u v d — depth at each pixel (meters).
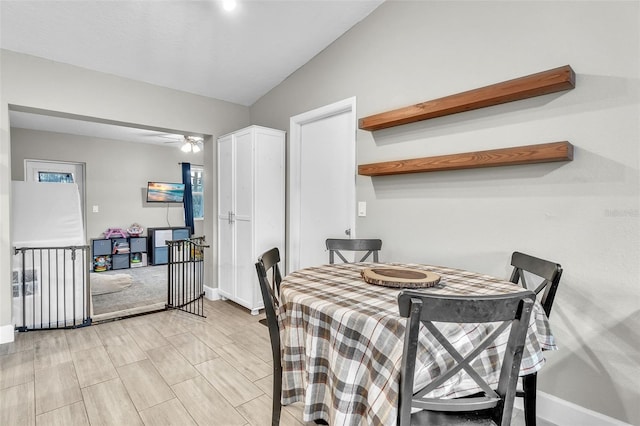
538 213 1.84
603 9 1.62
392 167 2.37
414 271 1.77
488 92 1.87
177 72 3.25
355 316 1.16
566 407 1.74
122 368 2.27
